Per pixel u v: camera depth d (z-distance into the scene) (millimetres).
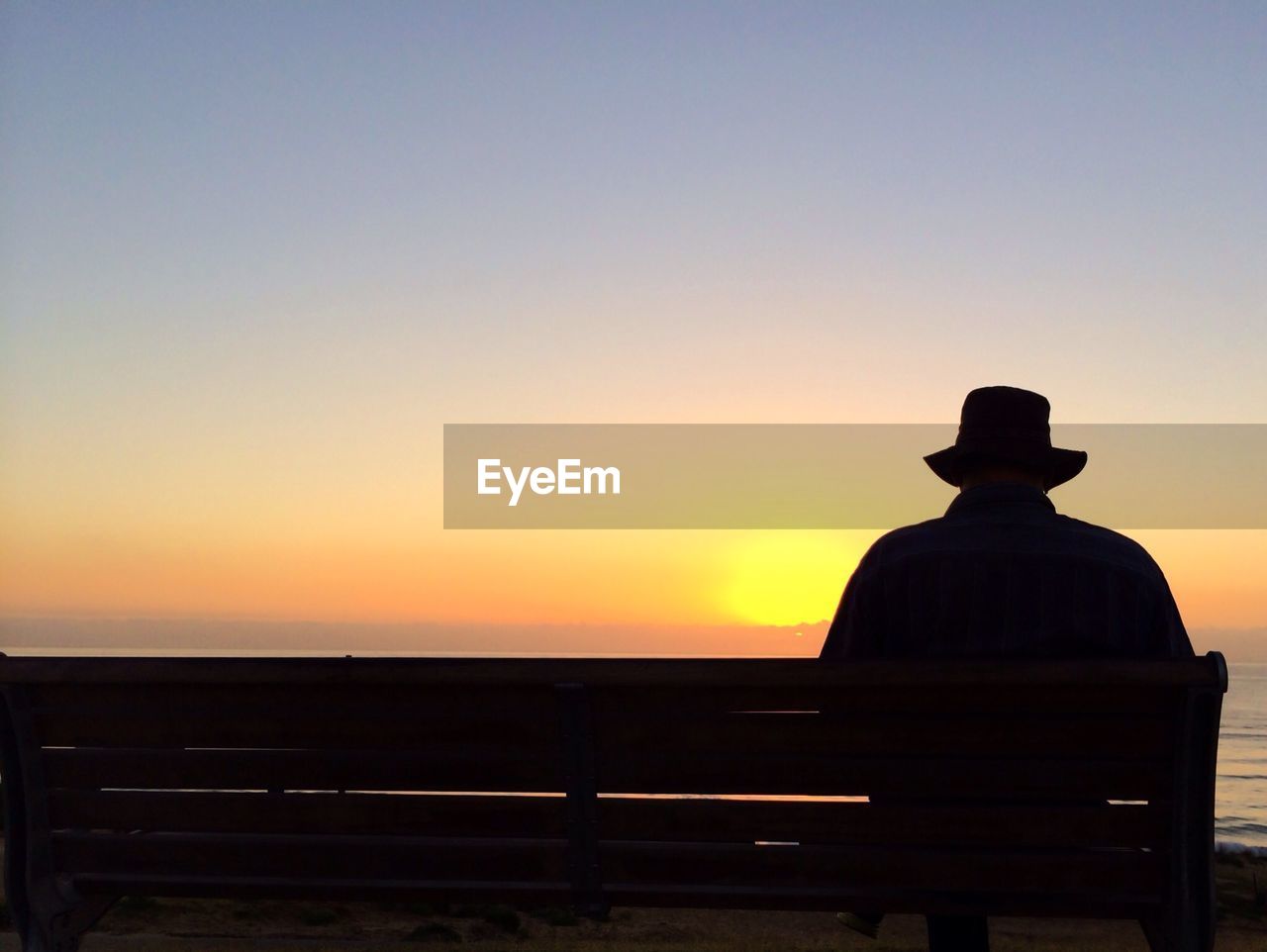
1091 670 2123
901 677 2166
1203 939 2141
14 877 2432
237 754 2406
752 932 10859
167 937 6445
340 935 7613
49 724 2453
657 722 2285
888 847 2256
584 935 10195
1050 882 2209
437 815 2355
